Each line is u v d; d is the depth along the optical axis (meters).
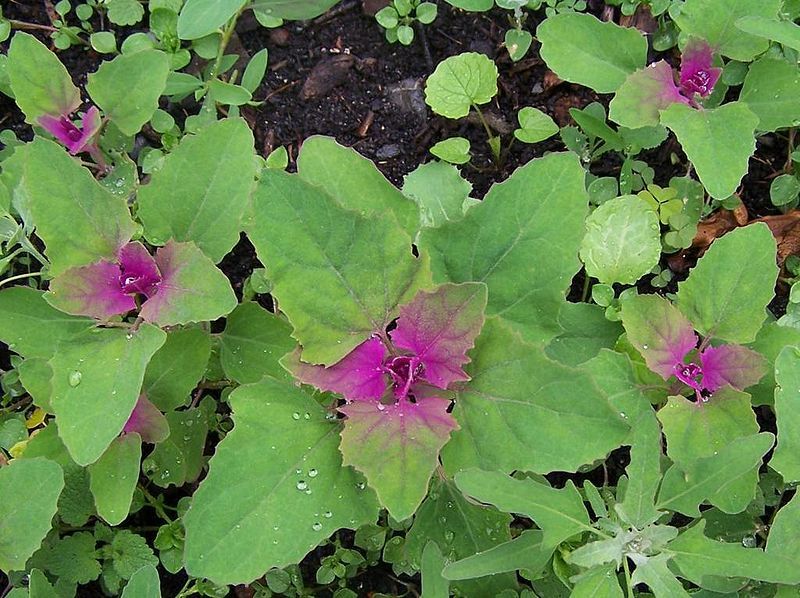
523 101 0.45
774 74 0.40
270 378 0.30
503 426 0.29
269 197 0.28
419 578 0.41
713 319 0.36
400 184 0.44
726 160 0.37
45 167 0.31
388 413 0.29
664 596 0.30
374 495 0.30
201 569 0.28
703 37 0.40
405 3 0.44
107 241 0.32
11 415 0.41
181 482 0.37
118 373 0.31
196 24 0.39
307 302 0.29
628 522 0.30
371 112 0.45
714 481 0.30
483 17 0.45
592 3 0.45
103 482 0.33
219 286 0.31
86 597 0.41
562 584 0.36
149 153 0.43
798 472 0.33
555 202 0.31
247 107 0.45
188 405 0.42
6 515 0.32
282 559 0.28
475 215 0.31
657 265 0.43
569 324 0.39
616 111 0.39
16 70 0.37
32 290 0.36
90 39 0.44
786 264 0.44
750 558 0.29
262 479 0.29
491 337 0.30
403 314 0.29
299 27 0.45
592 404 0.28
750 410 0.34
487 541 0.34
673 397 0.35
